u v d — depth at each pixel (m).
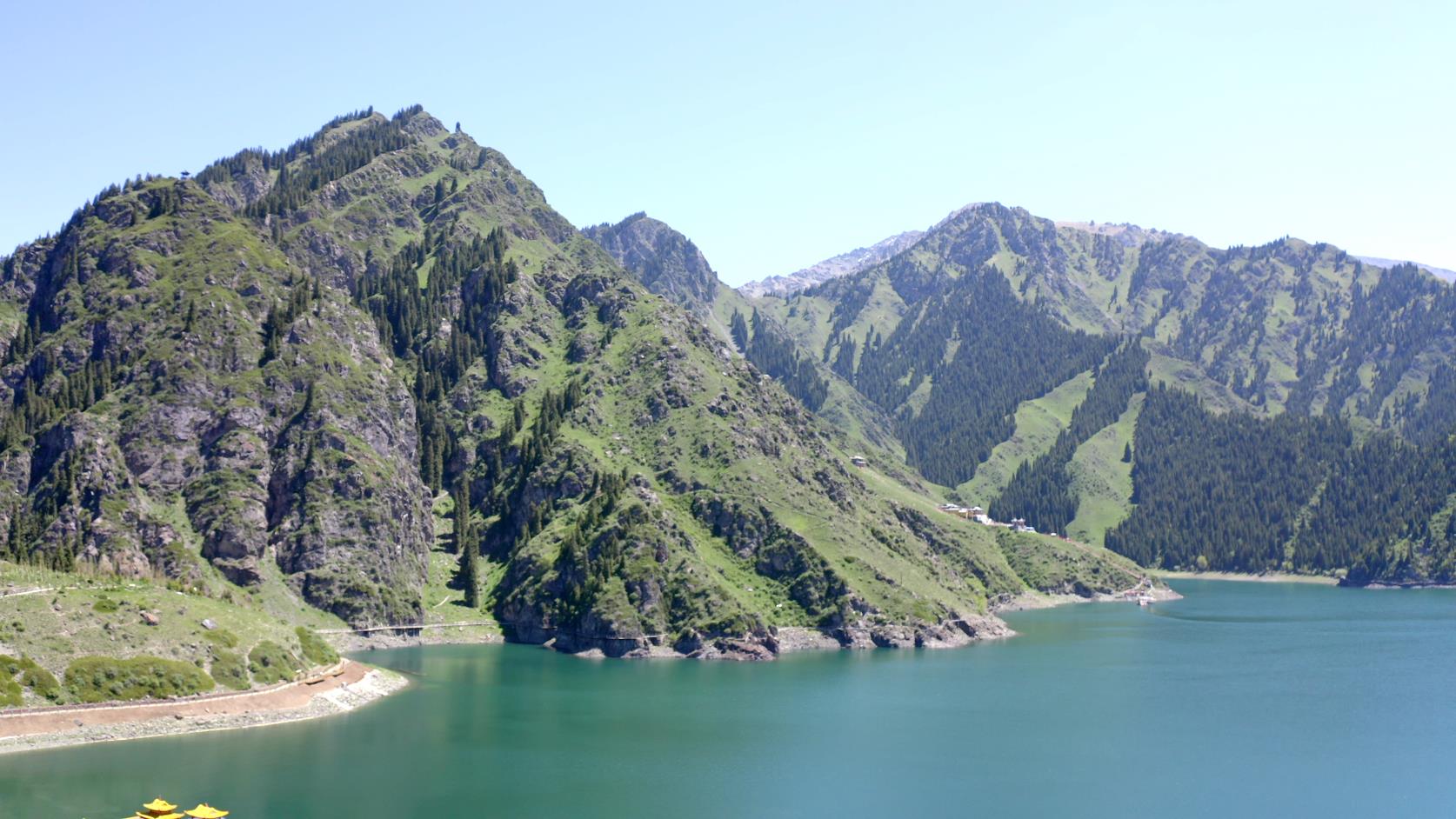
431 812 191.12
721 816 194.38
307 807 189.00
